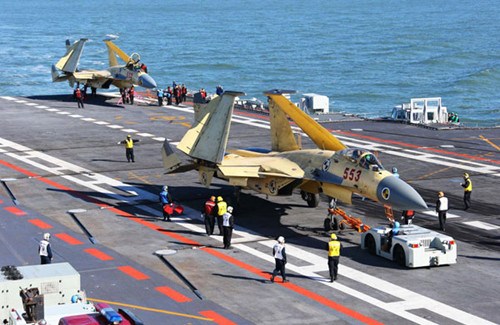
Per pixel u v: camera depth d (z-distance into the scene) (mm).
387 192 51375
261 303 42375
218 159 57438
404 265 48500
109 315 28297
